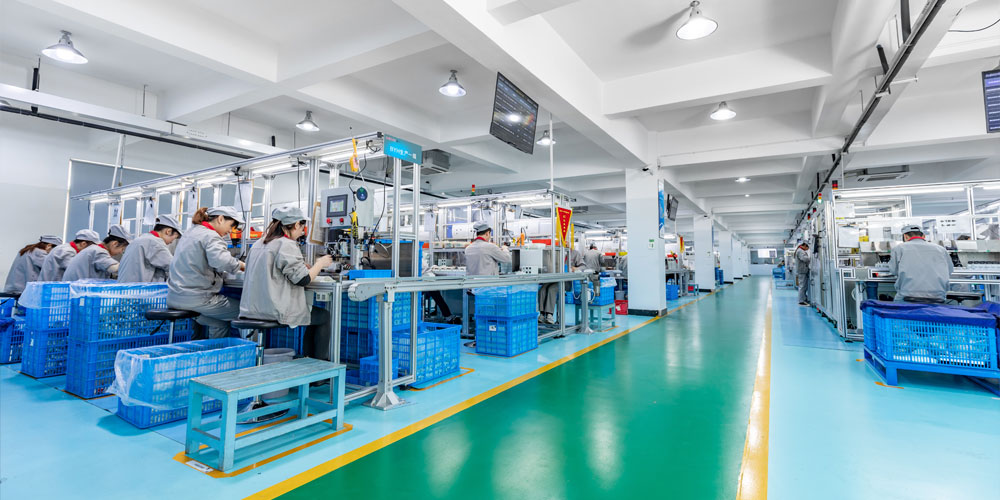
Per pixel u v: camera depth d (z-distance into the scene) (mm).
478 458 2092
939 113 6098
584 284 5820
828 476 1901
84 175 6355
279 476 1908
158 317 2857
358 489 1797
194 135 5480
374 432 2418
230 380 2109
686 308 8898
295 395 2977
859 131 5684
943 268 4148
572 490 1794
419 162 3393
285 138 7527
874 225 5559
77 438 2320
